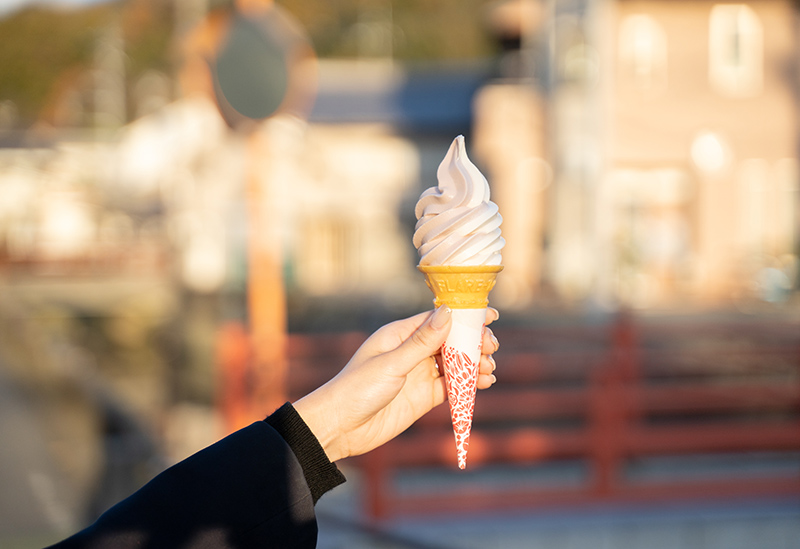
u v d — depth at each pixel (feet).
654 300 67.92
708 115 71.15
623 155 71.05
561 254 70.64
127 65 179.01
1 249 102.06
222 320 58.23
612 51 70.54
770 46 71.15
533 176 76.43
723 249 70.85
